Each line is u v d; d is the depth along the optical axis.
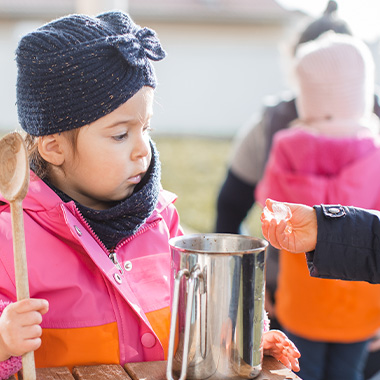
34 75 1.33
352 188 2.26
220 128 15.13
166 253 1.50
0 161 1.05
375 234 1.26
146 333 1.36
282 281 2.36
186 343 1.07
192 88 15.02
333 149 2.27
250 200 2.81
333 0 2.83
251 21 15.12
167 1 16.19
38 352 1.31
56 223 1.35
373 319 2.29
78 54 1.31
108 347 1.33
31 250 1.32
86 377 1.17
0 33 15.38
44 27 1.36
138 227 1.45
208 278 1.08
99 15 1.42
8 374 1.16
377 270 1.26
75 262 1.35
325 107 2.38
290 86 2.80
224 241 1.23
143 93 1.36
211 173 9.70
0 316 1.17
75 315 1.32
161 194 1.61
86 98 1.31
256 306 1.12
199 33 15.20
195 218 7.01
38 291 1.31
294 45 2.79
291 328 2.33
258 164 2.73
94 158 1.35
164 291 1.45
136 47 1.34
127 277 1.41
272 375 1.18
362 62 2.39
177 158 10.83
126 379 1.17
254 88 15.15
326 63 2.36
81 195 1.44
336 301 2.25
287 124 2.61
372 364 2.69
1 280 1.29
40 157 1.42
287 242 1.27
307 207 1.30
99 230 1.39
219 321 1.09
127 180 1.39
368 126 2.40
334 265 1.26
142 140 1.37
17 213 1.06
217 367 1.10
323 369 2.37
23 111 1.38
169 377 1.07
